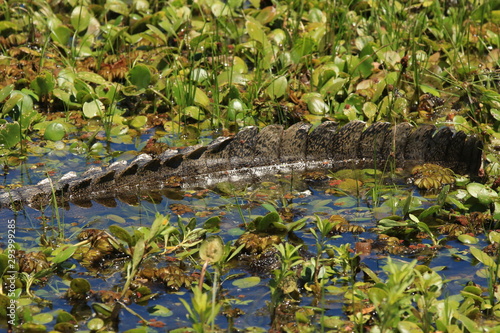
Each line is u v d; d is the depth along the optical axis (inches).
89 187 357.1
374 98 460.4
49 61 529.7
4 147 406.9
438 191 366.6
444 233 316.2
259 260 290.5
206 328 231.8
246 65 532.7
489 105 446.3
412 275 247.6
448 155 402.0
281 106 459.8
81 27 584.4
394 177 388.5
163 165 378.3
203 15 600.7
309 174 392.8
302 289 267.6
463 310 246.8
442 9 629.3
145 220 332.2
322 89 477.7
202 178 386.0
